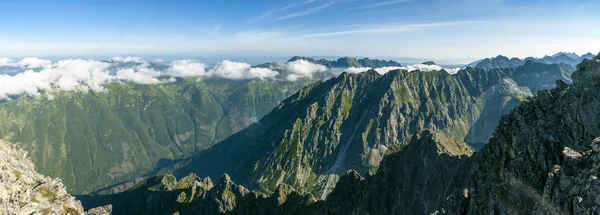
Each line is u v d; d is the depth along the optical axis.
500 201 67.38
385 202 146.88
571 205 50.16
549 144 70.94
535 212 57.12
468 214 75.75
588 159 52.03
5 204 60.53
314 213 167.50
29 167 75.31
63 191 76.00
